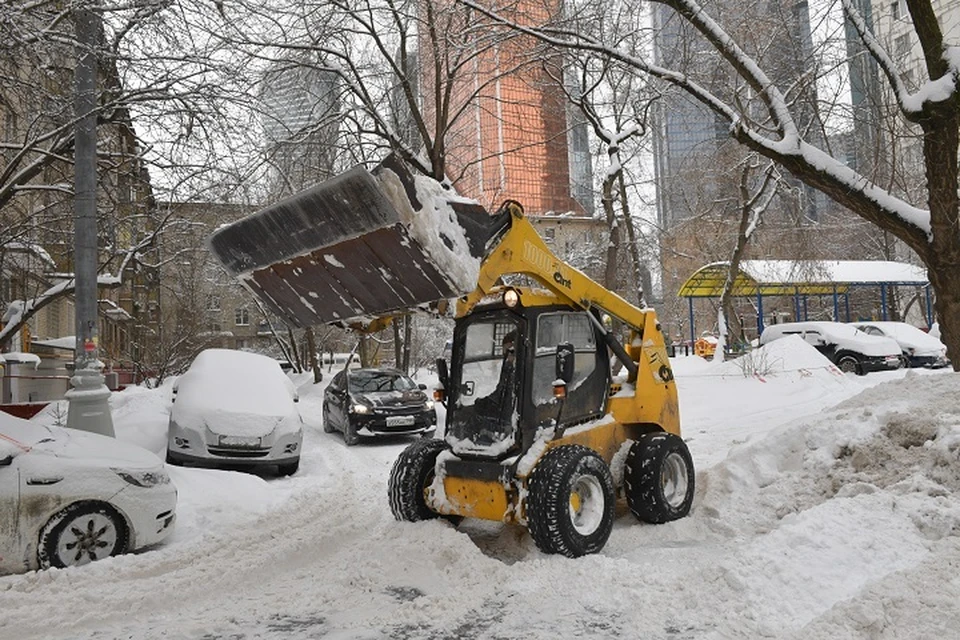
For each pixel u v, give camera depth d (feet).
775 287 90.99
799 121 45.32
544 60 51.44
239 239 18.74
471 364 20.66
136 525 19.39
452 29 47.98
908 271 95.25
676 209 78.74
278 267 18.56
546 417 19.65
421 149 59.77
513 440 18.99
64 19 29.84
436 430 46.32
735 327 94.12
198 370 36.29
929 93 30.32
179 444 31.96
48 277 50.65
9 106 32.45
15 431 20.43
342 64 51.52
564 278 20.92
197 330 92.94
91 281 28.45
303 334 119.24
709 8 44.62
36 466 18.43
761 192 68.39
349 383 46.55
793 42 41.78
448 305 17.69
